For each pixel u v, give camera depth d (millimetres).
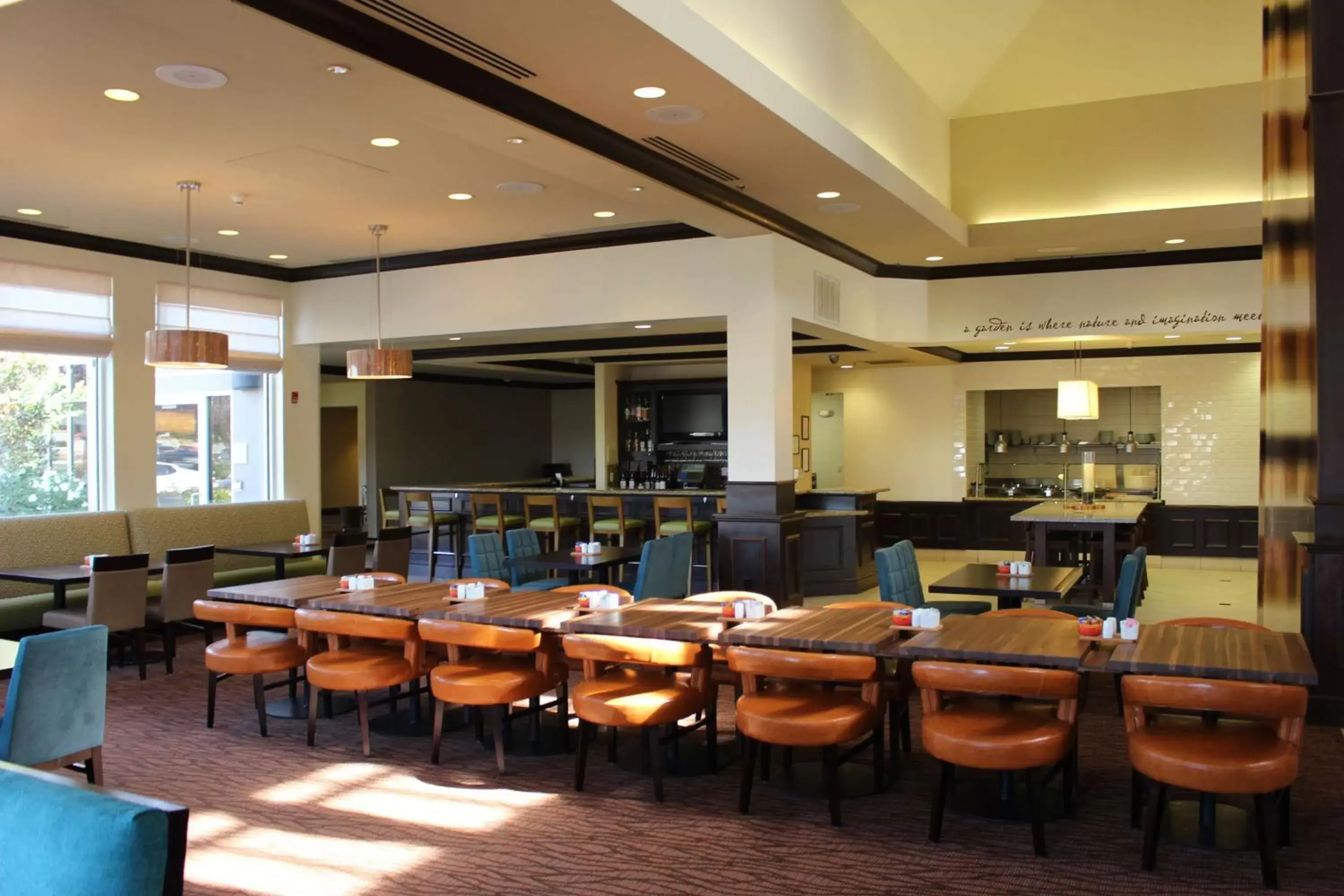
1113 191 9477
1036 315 10656
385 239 9414
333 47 4383
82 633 4254
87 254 8977
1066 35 8609
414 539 12734
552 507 11398
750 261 8578
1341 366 5582
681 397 16281
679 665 4664
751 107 5523
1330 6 5590
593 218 8602
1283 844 4039
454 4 4223
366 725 5316
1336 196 5559
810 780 4859
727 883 3748
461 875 3857
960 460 14336
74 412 8953
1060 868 3830
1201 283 10109
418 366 16469
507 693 4922
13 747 3977
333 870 3910
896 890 3670
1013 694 3904
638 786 4809
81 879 2193
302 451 10969
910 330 11016
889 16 7602
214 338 7332
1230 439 13273
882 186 7285
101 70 5176
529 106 5359
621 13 4320
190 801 4660
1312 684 3615
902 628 4594
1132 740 3867
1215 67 8992
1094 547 10555
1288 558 6273
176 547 9336
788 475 8750
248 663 5648
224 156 6695
